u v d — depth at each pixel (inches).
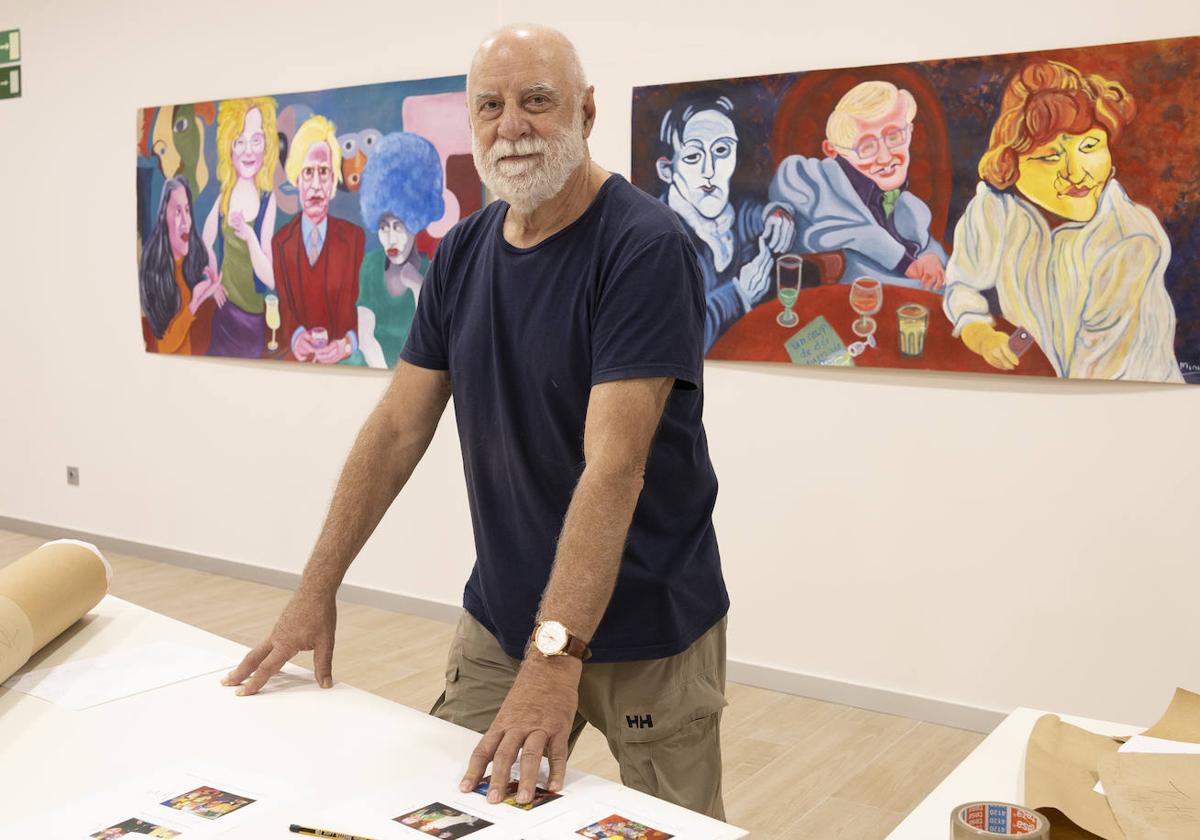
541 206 68.3
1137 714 133.1
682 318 63.8
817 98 142.3
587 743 136.6
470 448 73.8
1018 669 139.1
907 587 144.9
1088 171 128.1
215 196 198.8
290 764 54.7
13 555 219.1
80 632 74.5
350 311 185.6
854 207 141.4
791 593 152.6
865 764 131.0
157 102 205.8
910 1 137.3
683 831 48.4
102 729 58.9
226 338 200.7
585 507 60.8
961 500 140.8
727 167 148.9
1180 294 125.0
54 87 218.4
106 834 47.5
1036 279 132.1
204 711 61.6
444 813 49.8
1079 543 134.6
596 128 160.1
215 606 189.0
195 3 199.0
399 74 178.2
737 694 152.9
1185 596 129.6
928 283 137.9
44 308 226.4
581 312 66.8
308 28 186.9
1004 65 131.3
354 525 71.9
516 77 65.2
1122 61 125.4
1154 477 130.0
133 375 215.6
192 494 210.7
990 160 133.0
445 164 173.2
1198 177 122.8
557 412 68.7
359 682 154.6
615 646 70.5
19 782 52.7
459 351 72.7
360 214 182.5
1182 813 49.2
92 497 224.8
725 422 154.8
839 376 146.5
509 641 72.6
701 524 73.1
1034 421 135.7
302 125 187.2
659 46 154.1
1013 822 42.1
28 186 225.0
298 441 196.4
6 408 235.1
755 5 146.9
